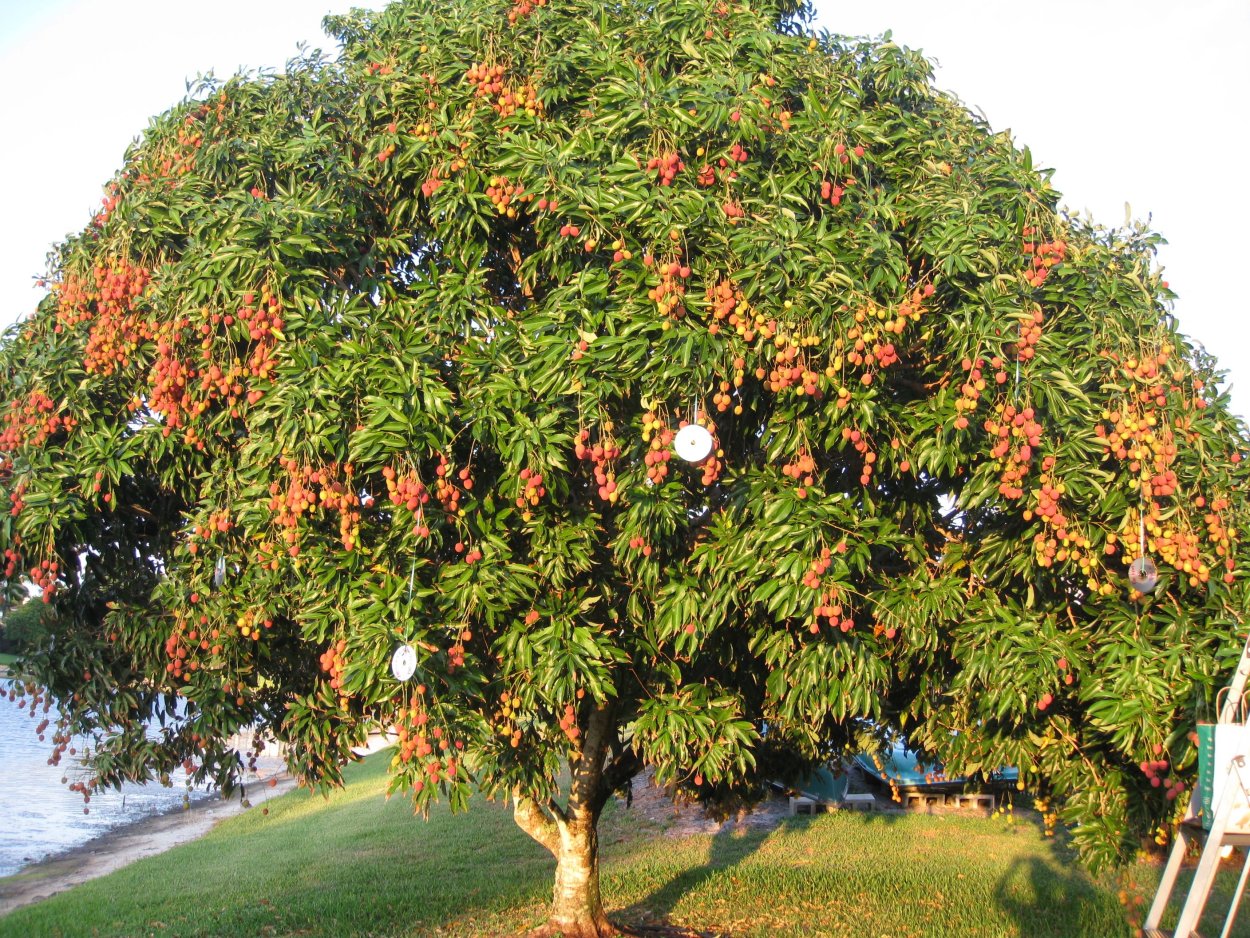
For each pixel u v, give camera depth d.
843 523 4.38
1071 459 4.35
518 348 4.62
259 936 8.48
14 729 29.09
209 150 5.20
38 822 16.55
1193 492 4.50
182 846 14.45
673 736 4.91
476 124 5.13
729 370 4.39
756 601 4.34
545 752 5.39
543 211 4.70
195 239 4.85
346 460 4.31
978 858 10.73
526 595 4.51
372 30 6.23
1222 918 7.96
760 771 7.09
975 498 4.45
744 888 9.31
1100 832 4.83
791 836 12.10
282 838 14.29
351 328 4.64
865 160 5.03
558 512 4.79
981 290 4.42
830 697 4.57
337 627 4.51
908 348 4.73
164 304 4.78
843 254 4.45
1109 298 4.59
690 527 4.88
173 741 5.48
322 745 5.05
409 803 16.20
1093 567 4.64
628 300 4.43
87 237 5.45
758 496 4.43
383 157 5.12
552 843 7.09
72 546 5.07
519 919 8.34
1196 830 3.97
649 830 13.15
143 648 5.16
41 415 5.03
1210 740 3.54
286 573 4.85
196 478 5.10
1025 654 4.47
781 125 4.85
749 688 5.55
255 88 5.56
